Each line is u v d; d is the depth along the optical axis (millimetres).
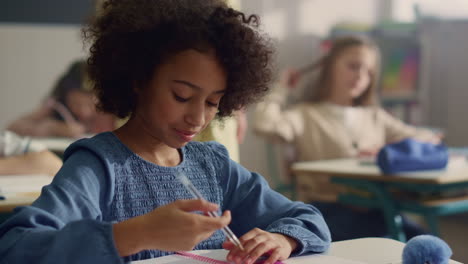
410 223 2303
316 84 3203
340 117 2998
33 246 660
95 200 792
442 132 3666
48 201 741
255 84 931
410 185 2020
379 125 3074
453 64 4008
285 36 3852
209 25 825
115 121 1571
